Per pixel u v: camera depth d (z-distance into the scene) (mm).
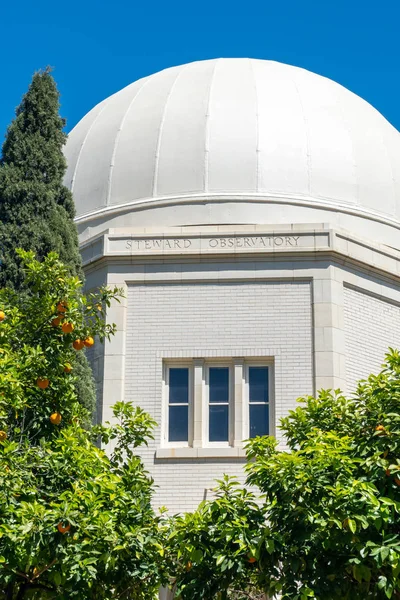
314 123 33406
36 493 18719
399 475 18703
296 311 29141
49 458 18906
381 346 30219
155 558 19609
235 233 29719
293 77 35281
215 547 19172
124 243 30000
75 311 20469
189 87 34531
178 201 31703
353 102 35750
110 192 32875
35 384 20109
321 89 35188
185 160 32312
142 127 33625
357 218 32250
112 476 19328
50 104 27234
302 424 21109
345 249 29812
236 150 32188
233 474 27828
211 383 29016
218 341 29016
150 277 29609
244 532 18734
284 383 28562
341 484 18328
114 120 34656
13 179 26281
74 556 17750
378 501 18031
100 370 29031
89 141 34719
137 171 32688
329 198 32219
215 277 29438
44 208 26234
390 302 30859
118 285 29609
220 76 34812
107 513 18344
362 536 18438
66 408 20750
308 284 29344
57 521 17750
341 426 20625
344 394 28656
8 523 17891
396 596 18859
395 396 19812
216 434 28562
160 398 28688
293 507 18625
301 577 18719
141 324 29328
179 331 29188
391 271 30781
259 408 28703
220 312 29250
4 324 20047
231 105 33312
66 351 20734
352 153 33281
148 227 31172
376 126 35125
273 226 29828
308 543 18703
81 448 19078
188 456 28016
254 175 31859
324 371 28547
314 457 18922
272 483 18875
